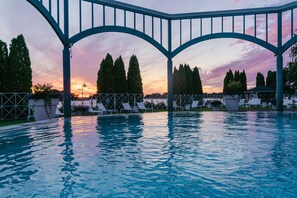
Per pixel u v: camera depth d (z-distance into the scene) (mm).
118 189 3074
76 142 5969
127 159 4422
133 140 6234
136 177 3500
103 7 13258
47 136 6754
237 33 15203
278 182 3270
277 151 4961
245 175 3551
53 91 10867
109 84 17672
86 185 3203
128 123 9820
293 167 3900
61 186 3164
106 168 3914
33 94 10211
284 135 6863
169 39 15844
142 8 14500
